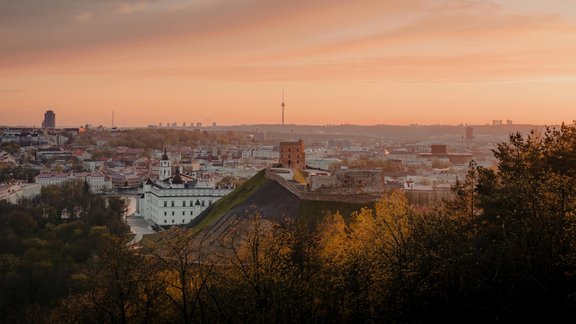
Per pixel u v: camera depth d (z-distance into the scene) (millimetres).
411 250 107000
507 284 103250
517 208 111000
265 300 102750
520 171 130750
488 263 104562
